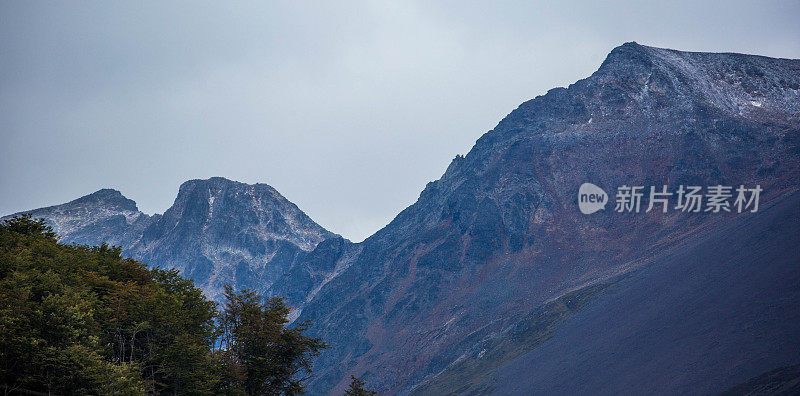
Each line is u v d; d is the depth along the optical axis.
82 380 89.12
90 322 95.94
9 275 99.69
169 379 102.62
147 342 104.19
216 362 105.44
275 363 111.25
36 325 90.25
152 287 111.44
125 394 90.56
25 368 87.88
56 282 99.44
